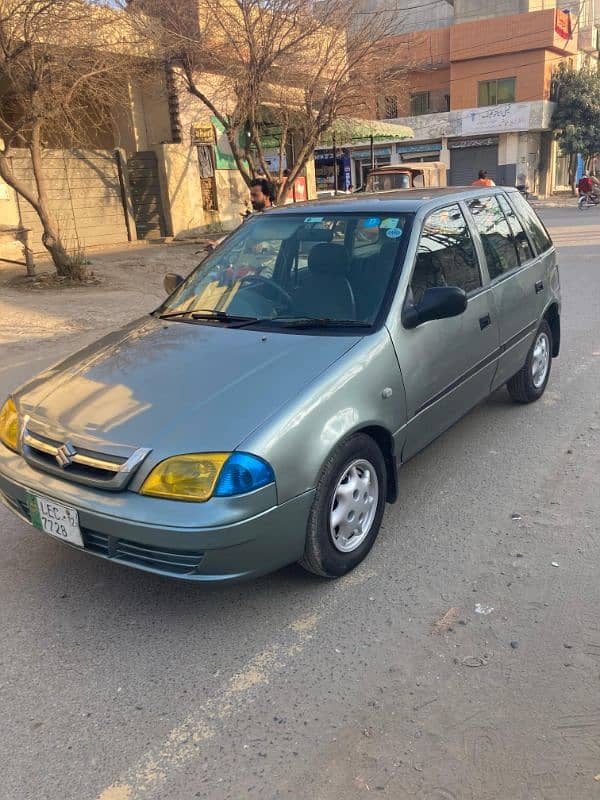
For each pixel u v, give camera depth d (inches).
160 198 696.4
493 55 1441.9
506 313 178.5
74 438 113.3
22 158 567.8
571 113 1470.2
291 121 660.7
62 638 114.5
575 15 1588.3
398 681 101.5
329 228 155.9
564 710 94.7
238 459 103.9
